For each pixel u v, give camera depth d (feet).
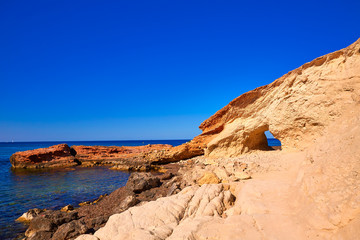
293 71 75.56
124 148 208.23
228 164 67.36
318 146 34.83
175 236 25.99
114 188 86.58
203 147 137.59
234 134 101.50
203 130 145.18
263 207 30.50
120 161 168.25
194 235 25.68
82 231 37.78
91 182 100.12
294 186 34.09
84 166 165.48
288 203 30.22
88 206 59.72
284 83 79.41
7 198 72.90
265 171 56.39
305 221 23.82
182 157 144.25
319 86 63.87
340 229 19.34
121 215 35.35
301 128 68.49
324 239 20.08
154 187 68.95
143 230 28.30
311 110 64.44
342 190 21.95
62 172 134.72
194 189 43.98
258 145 103.40
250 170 59.16
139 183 65.87
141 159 151.12
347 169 23.40
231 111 112.88
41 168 155.94
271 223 25.91
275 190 35.86
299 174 35.73
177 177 70.38
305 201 26.89
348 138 27.94
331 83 60.54
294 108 70.79
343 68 59.93
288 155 65.16
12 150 409.08
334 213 20.84
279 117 77.41
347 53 59.26
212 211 34.30
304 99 67.77
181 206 36.50
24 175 124.36
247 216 28.50
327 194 23.47
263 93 91.91
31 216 53.11
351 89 54.34
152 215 34.32
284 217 26.78
